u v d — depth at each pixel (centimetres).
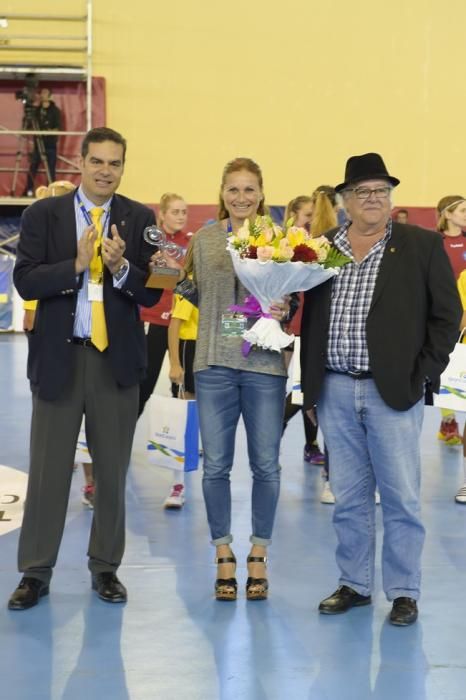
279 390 428
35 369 417
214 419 430
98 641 380
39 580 423
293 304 425
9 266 1636
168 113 1759
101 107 1747
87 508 583
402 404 388
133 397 433
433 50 1764
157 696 332
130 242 421
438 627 398
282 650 373
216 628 395
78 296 416
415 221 1780
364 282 397
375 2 1753
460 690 339
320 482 662
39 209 416
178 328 596
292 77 1764
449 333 392
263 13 1752
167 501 588
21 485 641
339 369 402
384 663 361
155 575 462
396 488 400
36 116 1675
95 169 407
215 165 1770
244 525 555
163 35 1747
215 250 428
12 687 338
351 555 421
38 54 1745
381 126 1773
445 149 1778
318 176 1778
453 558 495
